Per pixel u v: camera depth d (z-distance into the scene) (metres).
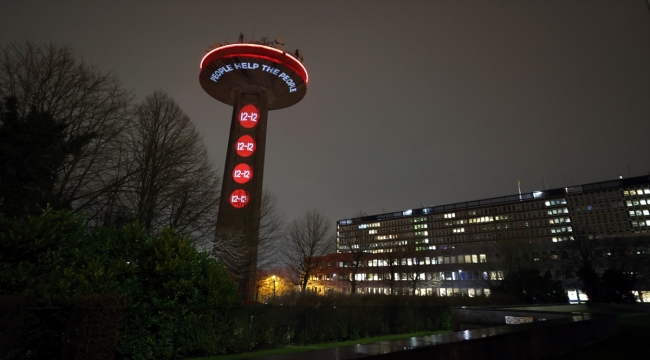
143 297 12.45
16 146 18.42
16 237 10.45
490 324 20.09
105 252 12.87
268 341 16.14
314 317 18.61
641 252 61.34
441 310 26.14
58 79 20.66
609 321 16.45
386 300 28.47
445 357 7.86
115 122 22.52
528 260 67.56
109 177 22.23
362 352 6.85
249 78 47.22
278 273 57.19
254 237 37.03
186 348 12.96
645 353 12.10
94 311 9.71
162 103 25.36
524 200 148.00
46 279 10.55
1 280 9.82
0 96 19.31
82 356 9.35
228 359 12.98
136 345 11.70
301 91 50.00
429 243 164.38
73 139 20.52
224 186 43.28
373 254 102.44
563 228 137.38
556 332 11.87
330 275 106.75
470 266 89.19
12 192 17.95
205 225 27.06
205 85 48.97
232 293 15.30
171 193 24.22
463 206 163.62
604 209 133.00
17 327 8.43
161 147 24.11
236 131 46.28
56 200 18.78
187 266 13.79
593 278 51.94
